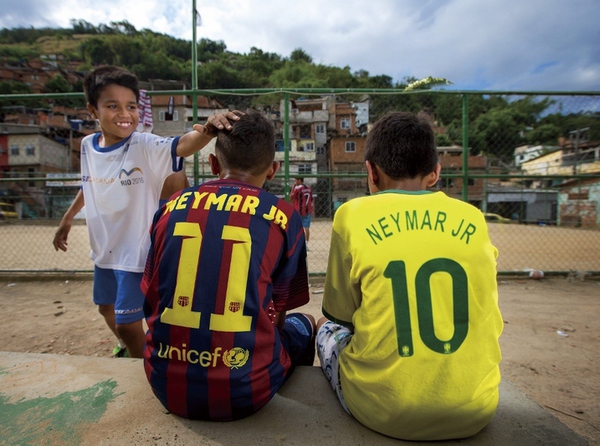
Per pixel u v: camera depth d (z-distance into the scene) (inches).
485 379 40.3
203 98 195.6
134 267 72.2
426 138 48.6
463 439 42.8
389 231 42.4
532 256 294.8
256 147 50.1
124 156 71.9
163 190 78.0
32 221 616.1
